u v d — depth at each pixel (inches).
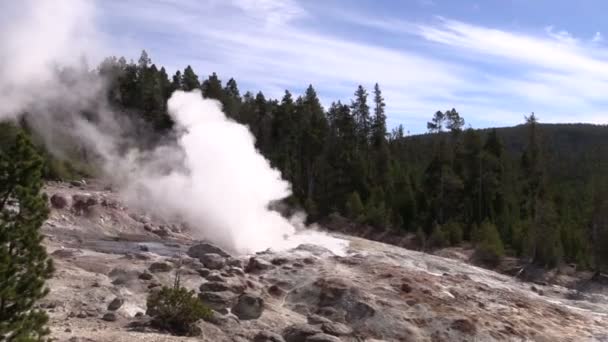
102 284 760.3
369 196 2500.0
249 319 702.5
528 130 2992.1
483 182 2390.5
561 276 1732.3
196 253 1021.2
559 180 3312.0
